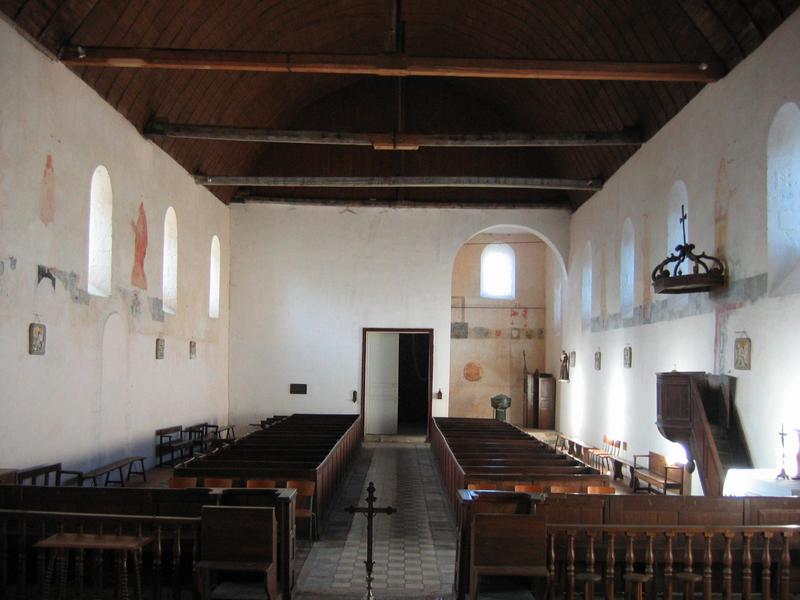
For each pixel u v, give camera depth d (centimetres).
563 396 2409
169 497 783
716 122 1156
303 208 2248
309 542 1004
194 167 1830
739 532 688
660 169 1412
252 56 1134
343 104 2194
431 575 857
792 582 771
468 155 2220
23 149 1029
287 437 1478
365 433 2417
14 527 788
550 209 2228
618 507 777
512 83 1920
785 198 980
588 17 1366
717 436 1080
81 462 1212
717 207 1153
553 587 686
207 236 1988
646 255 1493
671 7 1138
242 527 652
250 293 2231
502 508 771
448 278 2236
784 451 931
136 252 1457
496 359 2783
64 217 1151
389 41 1327
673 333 1329
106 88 1284
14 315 1008
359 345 2225
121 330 1380
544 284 2792
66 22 1088
